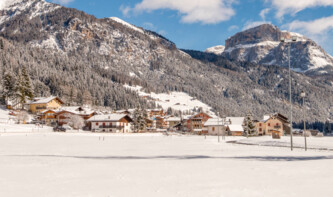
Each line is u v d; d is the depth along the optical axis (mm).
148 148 45000
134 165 20844
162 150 40625
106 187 12555
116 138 81062
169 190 11766
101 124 128750
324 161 21578
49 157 27906
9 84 137875
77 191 11781
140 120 132250
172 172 16875
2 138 63344
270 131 133250
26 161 23688
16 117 118938
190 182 13422
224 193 11047
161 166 20031
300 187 11688
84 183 13547
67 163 22453
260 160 24344
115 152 36750
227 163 21547
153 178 14781
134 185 12930
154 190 11820
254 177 14297
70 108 140625
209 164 20953
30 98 151000
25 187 12664
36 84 182500
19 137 68250
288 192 10922
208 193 11109
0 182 13906
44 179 14766
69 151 38031
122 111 177875
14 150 37719
